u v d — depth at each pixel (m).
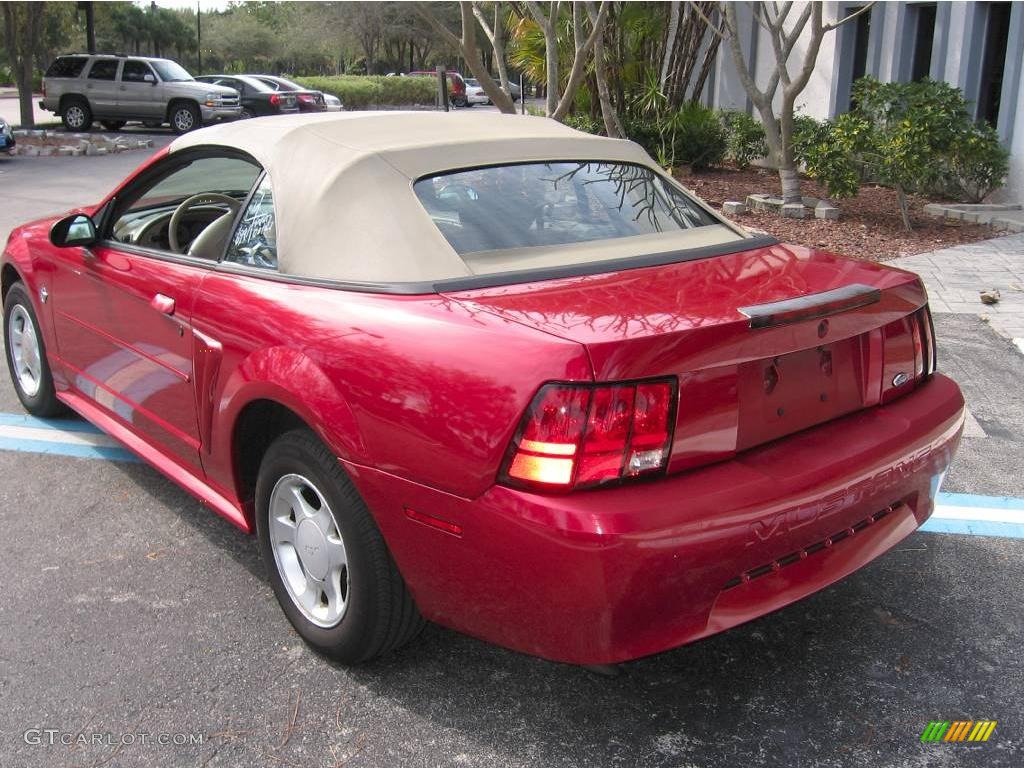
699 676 2.96
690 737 2.68
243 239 3.26
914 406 2.92
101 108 24.81
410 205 2.94
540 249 2.97
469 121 3.61
